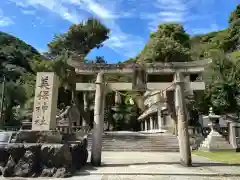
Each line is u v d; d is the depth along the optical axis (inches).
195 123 1090.7
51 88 383.2
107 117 1536.7
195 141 849.5
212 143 730.2
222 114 1041.5
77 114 1106.1
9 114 1338.6
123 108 1563.7
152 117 1293.1
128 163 458.9
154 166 416.5
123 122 1533.0
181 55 1327.5
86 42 1667.1
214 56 1272.1
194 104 1099.3
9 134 410.3
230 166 419.2
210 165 430.9
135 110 1594.5
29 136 349.7
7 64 1983.3
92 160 428.5
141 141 830.5
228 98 1010.1
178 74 458.9
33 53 2539.4
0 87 1332.4
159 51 1353.3
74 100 1115.3
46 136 350.3
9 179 297.6
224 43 2049.7
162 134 924.6
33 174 311.9
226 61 1202.6
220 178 317.4
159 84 467.8
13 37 2578.7
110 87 473.7
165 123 1110.4
